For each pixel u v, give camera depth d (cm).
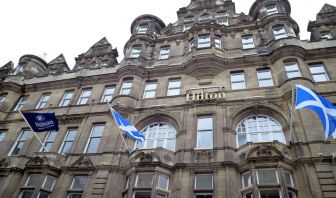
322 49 2217
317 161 1498
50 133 2344
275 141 1633
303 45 2320
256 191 1427
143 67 2533
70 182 1861
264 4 2895
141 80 2489
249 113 1973
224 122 1905
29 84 2931
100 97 2527
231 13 3094
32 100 2777
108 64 3122
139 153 1750
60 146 2200
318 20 2836
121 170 1811
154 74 2512
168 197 1602
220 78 2281
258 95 2034
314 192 1391
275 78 2138
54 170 1933
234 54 2453
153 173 1655
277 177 1479
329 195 1362
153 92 2397
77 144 2119
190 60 2384
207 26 2703
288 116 1827
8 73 3256
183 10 3331
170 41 2873
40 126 1884
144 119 2136
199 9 3262
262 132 1858
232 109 1997
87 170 1895
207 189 1571
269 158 1541
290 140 1623
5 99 2797
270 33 2495
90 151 2084
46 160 1961
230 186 1529
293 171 1533
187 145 1819
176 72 2467
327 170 1452
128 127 1795
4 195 1875
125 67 2528
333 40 2300
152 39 2927
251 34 2648
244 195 1511
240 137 1867
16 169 2016
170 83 2422
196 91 2186
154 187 1570
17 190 1844
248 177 1563
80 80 2762
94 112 2347
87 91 2694
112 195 1677
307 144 1597
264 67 2261
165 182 1666
